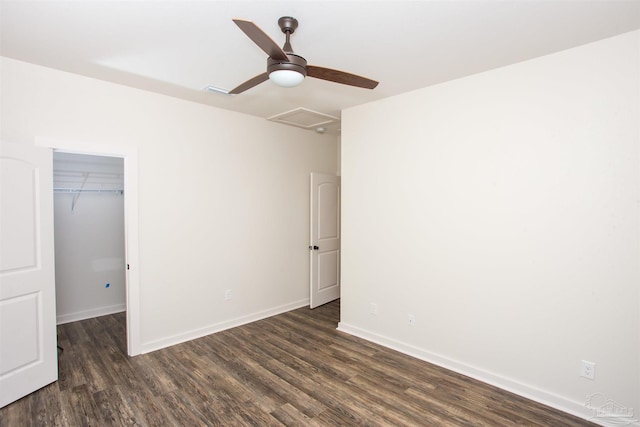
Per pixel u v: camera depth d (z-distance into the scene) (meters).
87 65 2.62
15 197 2.40
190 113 3.52
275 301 4.41
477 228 2.78
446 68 2.65
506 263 2.63
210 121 3.68
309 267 4.88
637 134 2.09
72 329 3.79
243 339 3.57
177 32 2.11
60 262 4.00
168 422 2.21
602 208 2.22
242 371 2.88
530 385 2.52
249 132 4.06
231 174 3.89
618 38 2.14
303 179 4.76
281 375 2.82
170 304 3.41
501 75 2.63
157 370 2.88
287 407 2.38
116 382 2.68
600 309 2.24
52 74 2.70
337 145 5.29
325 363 3.05
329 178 4.89
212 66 2.63
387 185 3.40
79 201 4.12
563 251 2.37
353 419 2.25
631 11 1.86
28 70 2.59
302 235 4.77
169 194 3.38
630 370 2.14
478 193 2.77
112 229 4.38
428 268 3.10
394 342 3.37
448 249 2.96
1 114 2.48
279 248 4.45
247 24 1.45
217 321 3.79
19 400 2.41
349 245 3.77
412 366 3.00
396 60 2.50
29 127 2.60
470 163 2.81
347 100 3.46
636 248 2.11
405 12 1.86
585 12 1.87
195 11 1.86
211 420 2.23
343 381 2.73
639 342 2.11
